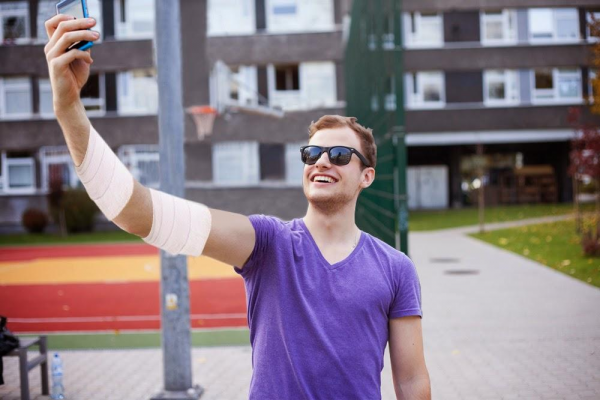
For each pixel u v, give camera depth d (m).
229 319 9.52
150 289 12.80
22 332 9.09
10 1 29.09
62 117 1.77
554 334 5.29
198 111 24.02
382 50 8.21
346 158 2.13
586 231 11.27
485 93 32.69
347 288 2.06
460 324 7.87
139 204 1.89
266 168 29.38
